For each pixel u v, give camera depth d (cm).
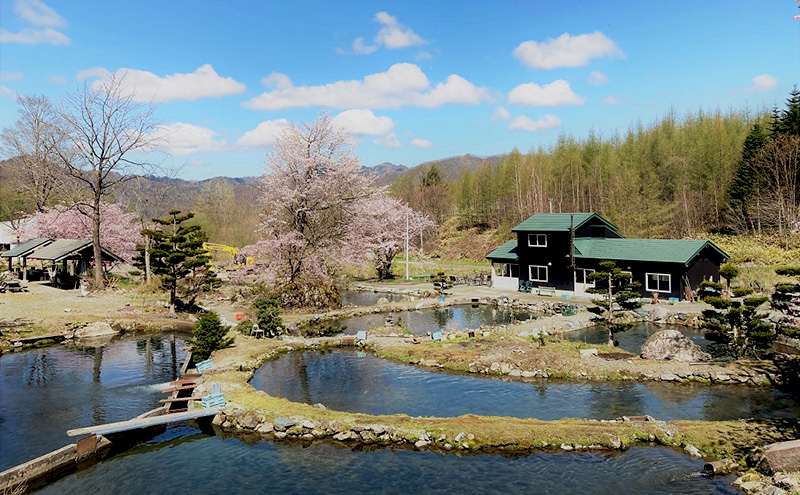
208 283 3666
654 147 6312
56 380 2005
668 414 1528
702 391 1725
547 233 4009
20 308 3142
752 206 4962
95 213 3844
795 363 1894
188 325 2934
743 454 1227
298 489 1143
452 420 1451
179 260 3091
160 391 1864
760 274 3722
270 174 3797
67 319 2909
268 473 1220
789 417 1462
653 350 2088
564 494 1090
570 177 7406
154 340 2722
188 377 1919
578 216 3988
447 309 3600
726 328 2086
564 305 3331
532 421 1440
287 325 2852
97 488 1173
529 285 4138
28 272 4697
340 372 2052
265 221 3903
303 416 1481
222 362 2116
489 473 1193
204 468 1254
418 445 1334
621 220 5938
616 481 1138
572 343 2320
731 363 1944
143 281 4319
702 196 5659
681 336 2097
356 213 4000
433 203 9081
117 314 3089
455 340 2464
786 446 1114
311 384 1897
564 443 1314
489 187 8919
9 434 1473
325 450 1334
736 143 5644
